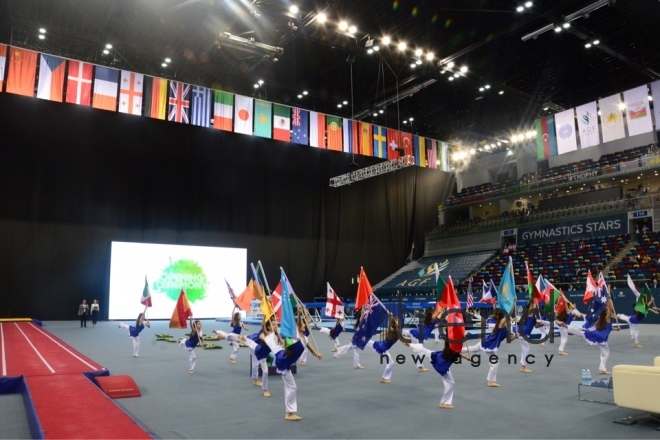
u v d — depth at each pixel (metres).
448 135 41.31
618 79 31.73
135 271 28.44
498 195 39.53
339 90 31.72
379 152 32.94
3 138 26.73
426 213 42.56
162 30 23.84
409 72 29.38
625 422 6.67
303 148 36.66
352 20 23.55
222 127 27.25
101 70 24.67
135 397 8.61
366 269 38.38
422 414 7.32
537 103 34.28
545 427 6.53
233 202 33.16
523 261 33.75
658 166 31.05
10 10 22.42
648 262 27.67
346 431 6.44
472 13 23.47
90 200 28.73
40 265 27.14
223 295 30.94
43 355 12.80
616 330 22.38
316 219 36.59
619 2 23.50
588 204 34.50
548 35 26.38
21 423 7.28
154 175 30.62
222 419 7.09
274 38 24.84
